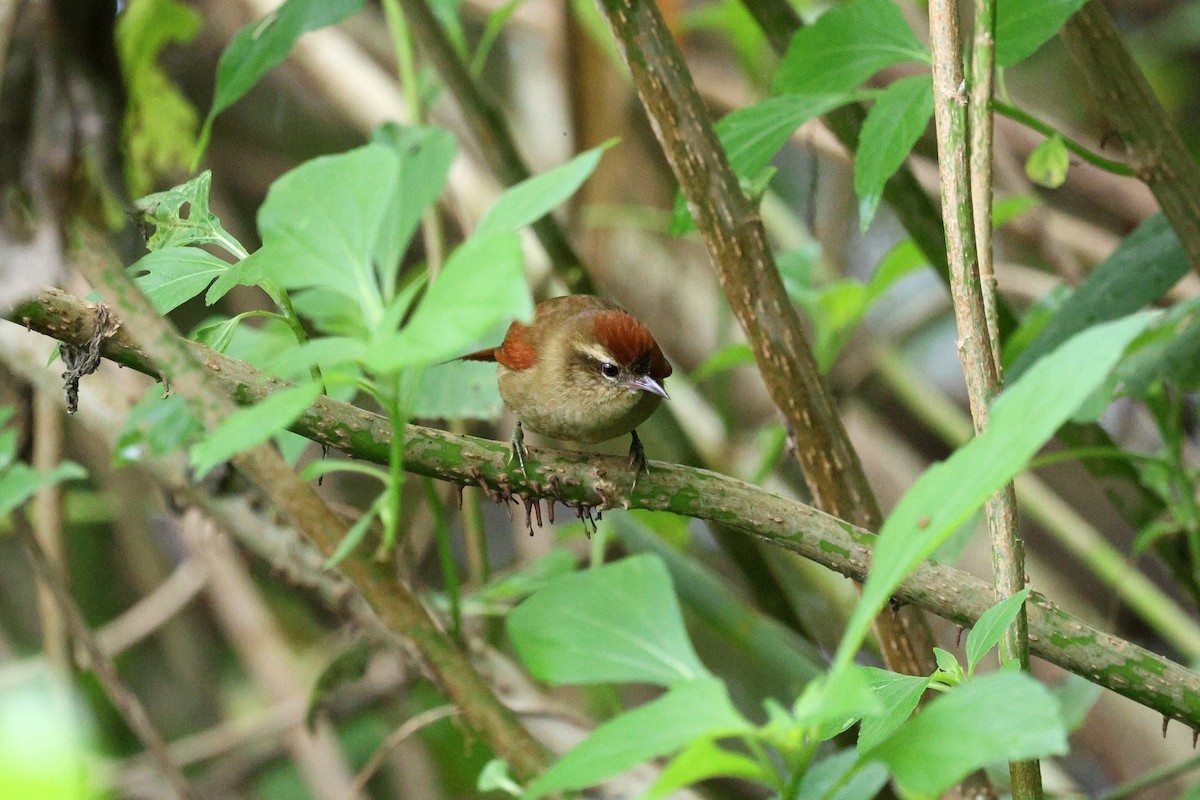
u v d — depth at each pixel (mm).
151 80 10047
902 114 6344
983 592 5570
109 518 12703
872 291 9852
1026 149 13156
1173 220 6898
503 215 3445
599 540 9172
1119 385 7816
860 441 13781
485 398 8742
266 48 6254
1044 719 3037
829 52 6711
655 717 3043
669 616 3457
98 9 3783
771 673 10594
